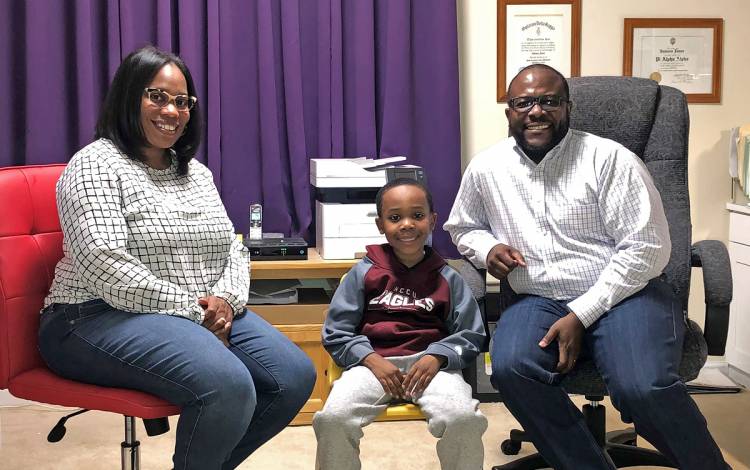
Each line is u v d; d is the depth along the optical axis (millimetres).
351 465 1946
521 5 3270
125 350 1859
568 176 2215
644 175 2170
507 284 2387
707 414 2961
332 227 2932
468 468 1928
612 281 2074
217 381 1822
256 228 3039
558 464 2076
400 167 2904
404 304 2154
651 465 2359
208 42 3029
